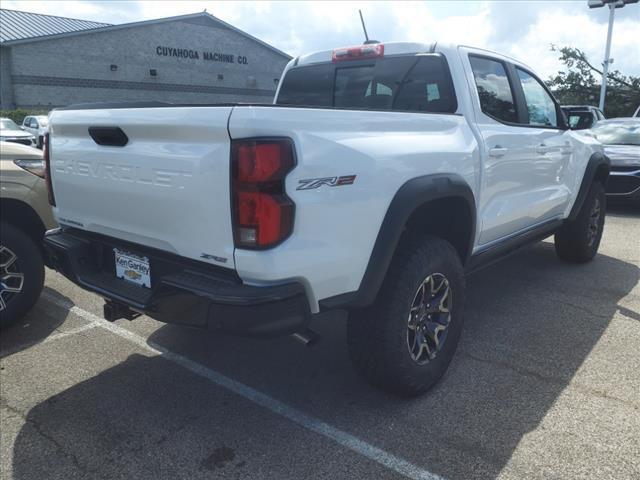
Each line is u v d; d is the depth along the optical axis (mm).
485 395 3082
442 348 3113
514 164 3816
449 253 3027
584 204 5332
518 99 4082
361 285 2604
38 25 30000
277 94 4547
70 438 2719
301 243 2277
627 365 3434
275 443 2668
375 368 2836
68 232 3178
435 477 2422
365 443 2660
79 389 3174
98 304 4480
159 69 31953
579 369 3383
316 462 2529
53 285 4938
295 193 2230
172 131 2322
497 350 3652
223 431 2770
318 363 3479
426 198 2783
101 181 2732
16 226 4055
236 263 2240
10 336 3861
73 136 2924
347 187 2420
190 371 3383
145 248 2686
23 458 2566
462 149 3176
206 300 2246
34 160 4086
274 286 2250
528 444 2637
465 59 3574
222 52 34469
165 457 2572
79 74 29031
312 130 2330
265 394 3115
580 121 4836
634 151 8992
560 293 4781
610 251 6301
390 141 2711
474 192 3348
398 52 3768
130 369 3410
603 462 2504
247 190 2150
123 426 2816
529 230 4383
